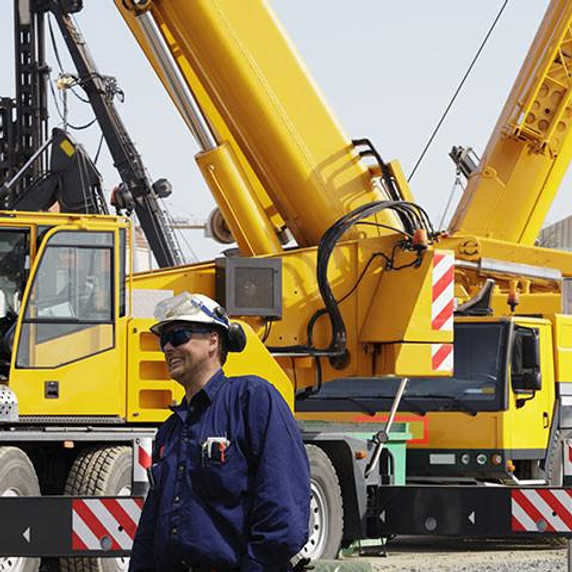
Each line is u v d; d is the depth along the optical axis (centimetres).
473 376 2300
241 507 756
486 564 1942
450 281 1936
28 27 2391
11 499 1374
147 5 2045
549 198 2862
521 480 2359
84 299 1716
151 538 784
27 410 1680
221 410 765
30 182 2219
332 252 1950
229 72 2045
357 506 1953
